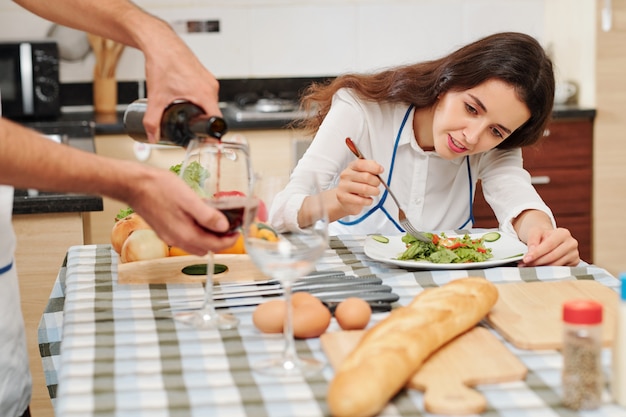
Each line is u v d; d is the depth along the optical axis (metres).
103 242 3.37
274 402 0.97
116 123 3.39
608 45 3.64
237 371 1.06
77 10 1.57
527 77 1.83
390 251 1.66
